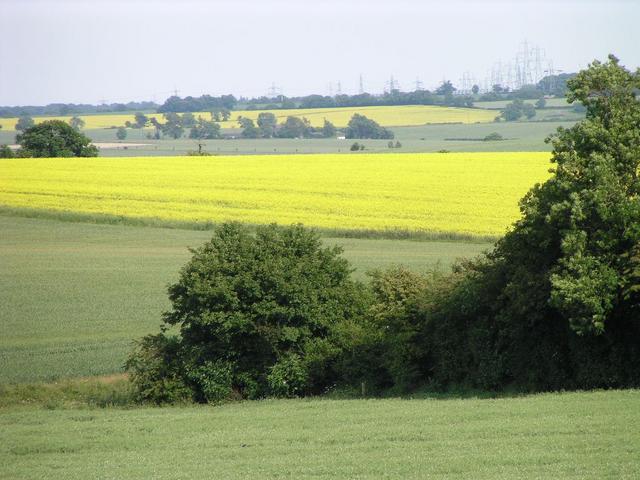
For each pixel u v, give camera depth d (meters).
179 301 83.12
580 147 71.81
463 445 45.41
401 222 166.38
